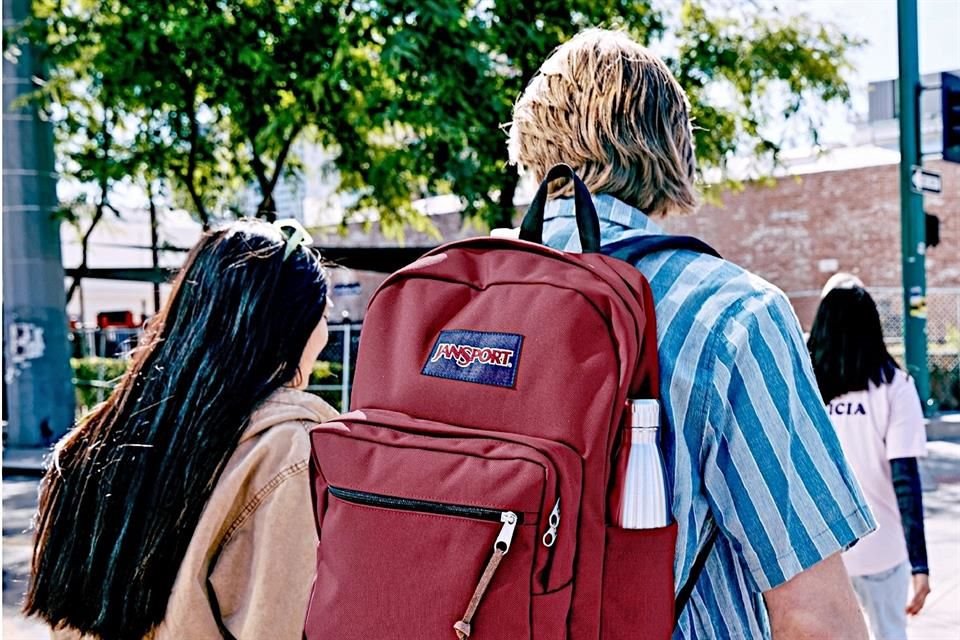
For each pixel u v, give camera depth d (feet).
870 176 69.82
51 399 38.73
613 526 3.77
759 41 39.93
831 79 40.68
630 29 37.06
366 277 71.46
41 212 38.50
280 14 35.40
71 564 5.05
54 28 36.86
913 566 9.45
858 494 3.93
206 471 4.87
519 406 3.85
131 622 4.83
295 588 4.78
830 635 3.82
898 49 35.53
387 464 4.01
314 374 41.68
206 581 4.85
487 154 33.99
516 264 4.19
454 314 4.26
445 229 67.72
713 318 3.95
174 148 41.29
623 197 4.56
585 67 4.54
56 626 5.13
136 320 77.05
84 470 5.17
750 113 41.22
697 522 4.01
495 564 3.63
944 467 32.71
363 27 33.71
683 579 4.00
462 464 3.80
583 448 3.70
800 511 3.82
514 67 35.35
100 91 37.17
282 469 4.89
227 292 5.24
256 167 40.04
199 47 33.76
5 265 38.40
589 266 3.99
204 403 5.01
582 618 3.71
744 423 3.85
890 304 62.75
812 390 3.98
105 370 48.96
